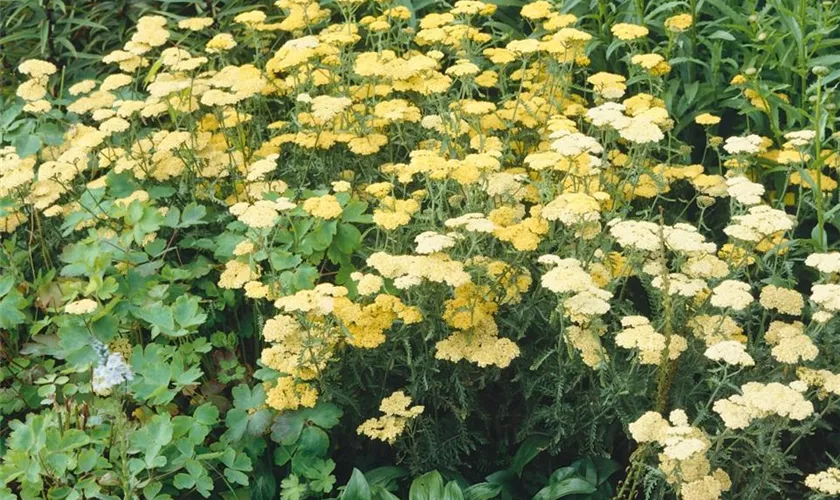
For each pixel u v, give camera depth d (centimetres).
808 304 152
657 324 134
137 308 137
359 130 162
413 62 157
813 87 151
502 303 137
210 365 144
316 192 148
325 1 189
